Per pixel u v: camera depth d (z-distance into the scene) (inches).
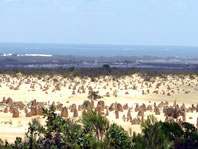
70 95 3472.0
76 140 882.8
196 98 3555.6
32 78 4739.2
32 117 2204.7
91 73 5428.2
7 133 1718.8
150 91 3895.2
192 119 2395.4
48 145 927.7
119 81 4726.9
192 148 1071.0
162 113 2591.0
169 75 5428.2
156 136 864.3
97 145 855.7
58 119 936.9
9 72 5305.1
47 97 3348.9
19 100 3125.0
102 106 2598.4
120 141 863.7
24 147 938.7
